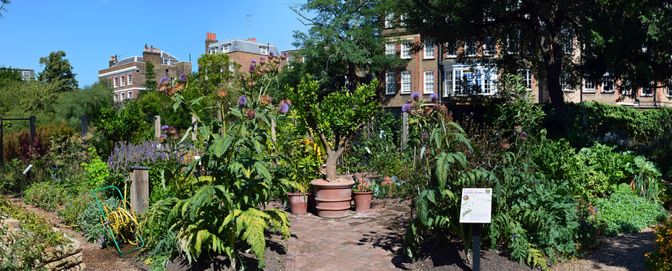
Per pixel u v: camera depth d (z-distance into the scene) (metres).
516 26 19.84
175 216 5.35
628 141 16.03
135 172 6.77
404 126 12.08
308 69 35.38
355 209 9.16
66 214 7.39
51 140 12.04
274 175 6.40
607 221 7.57
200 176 5.98
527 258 5.59
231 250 5.26
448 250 5.88
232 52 56.25
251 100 6.09
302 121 9.22
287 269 5.67
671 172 10.62
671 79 16.27
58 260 5.27
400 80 36.88
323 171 10.45
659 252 5.32
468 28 17.92
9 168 11.23
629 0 13.12
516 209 5.84
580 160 9.75
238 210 5.12
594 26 14.75
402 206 9.52
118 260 6.00
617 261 5.89
